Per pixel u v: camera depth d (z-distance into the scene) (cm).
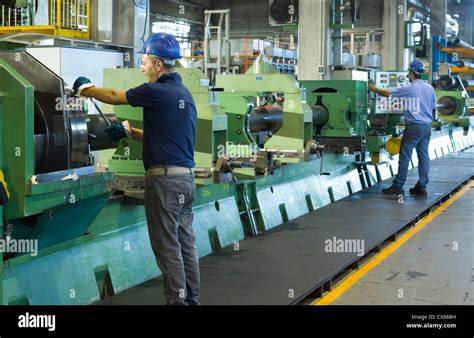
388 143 991
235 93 664
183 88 400
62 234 407
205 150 524
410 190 962
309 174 847
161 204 390
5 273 372
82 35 973
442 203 940
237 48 1855
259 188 708
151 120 391
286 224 725
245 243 630
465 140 1725
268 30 2773
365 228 702
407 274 562
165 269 393
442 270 576
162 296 458
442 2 2258
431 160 1401
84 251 446
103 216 465
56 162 387
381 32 1967
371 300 488
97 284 457
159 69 402
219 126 531
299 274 515
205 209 605
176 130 390
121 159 527
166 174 389
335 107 881
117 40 1015
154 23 2483
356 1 1341
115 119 475
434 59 1772
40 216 371
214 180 526
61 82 382
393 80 1162
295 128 696
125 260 485
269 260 562
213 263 550
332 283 536
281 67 1912
